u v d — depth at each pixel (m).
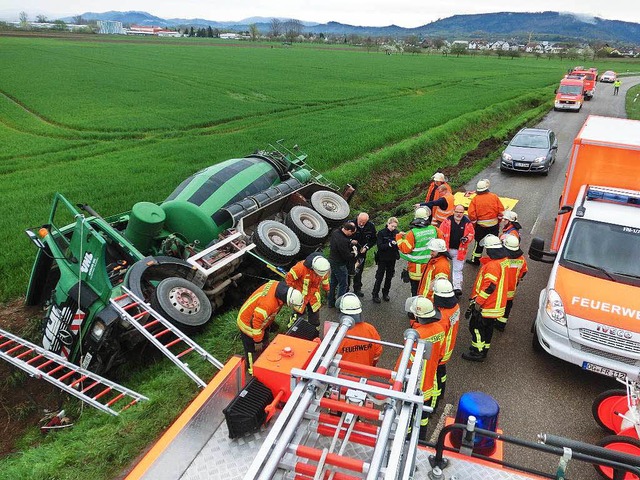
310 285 6.52
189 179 10.45
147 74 50.00
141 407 6.18
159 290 7.73
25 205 14.28
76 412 7.45
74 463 5.20
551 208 14.39
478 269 10.59
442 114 28.80
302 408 2.68
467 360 7.36
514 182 17.08
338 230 8.27
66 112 30.19
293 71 59.25
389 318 8.59
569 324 6.49
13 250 11.41
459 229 8.78
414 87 45.44
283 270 9.27
